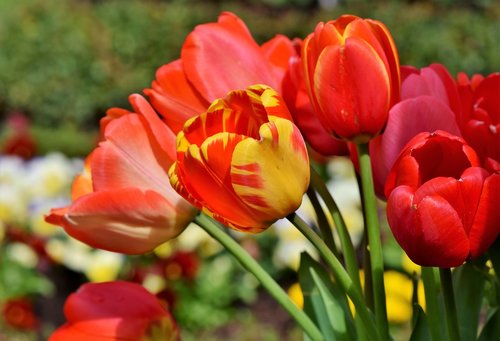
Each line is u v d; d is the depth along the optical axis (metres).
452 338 0.74
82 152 5.87
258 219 0.74
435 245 0.71
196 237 3.04
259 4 8.05
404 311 2.15
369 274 0.80
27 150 4.06
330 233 0.81
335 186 3.05
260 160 0.72
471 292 0.80
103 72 6.87
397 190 0.71
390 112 0.76
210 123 0.73
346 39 0.75
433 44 5.67
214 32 0.81
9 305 2.92
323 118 0.77
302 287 0.82
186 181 0.73
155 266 2.78
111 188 0.78
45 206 3.09
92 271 2.99
